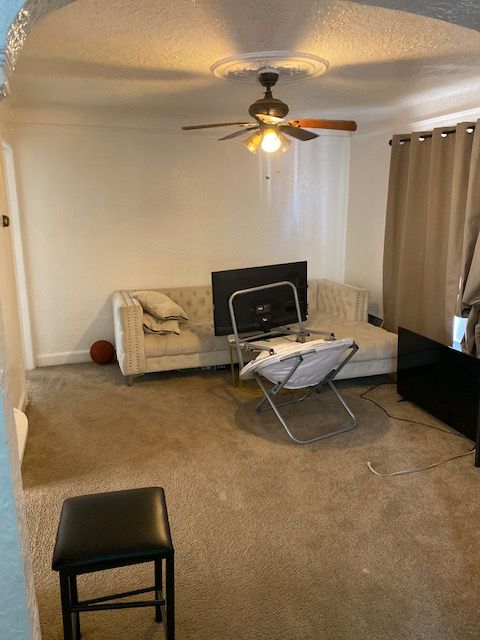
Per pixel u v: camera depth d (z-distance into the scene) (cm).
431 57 292
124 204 500
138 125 485
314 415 381
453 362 342
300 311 412
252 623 198
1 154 387
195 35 247
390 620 199
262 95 392
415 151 423
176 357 445
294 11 217
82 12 215
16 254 471
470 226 361
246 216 540
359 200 540
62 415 387
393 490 284
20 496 126
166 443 342
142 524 172
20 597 125
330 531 251
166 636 177
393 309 478
